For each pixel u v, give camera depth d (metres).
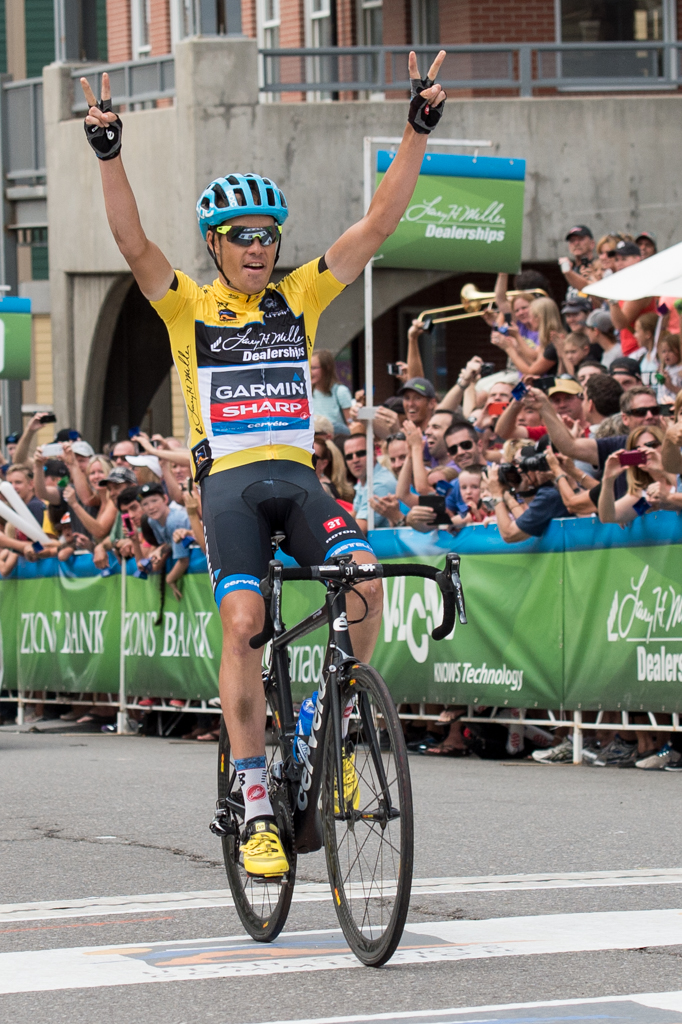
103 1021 9.74
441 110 12.28
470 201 30.94
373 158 42.84
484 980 10.50
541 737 25.80
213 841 17.12
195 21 43.00
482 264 31.14
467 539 25.17
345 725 11.29
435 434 29.42
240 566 11.85
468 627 25.17
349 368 48.91
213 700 29.14
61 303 50.22
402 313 50.91
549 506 23.73
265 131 42.75
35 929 12.64
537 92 45.56
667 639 22.08
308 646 25.97
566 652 23.64
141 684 31.30
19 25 72.88
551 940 11.66
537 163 43.28
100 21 69.19
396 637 26.39
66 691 33.62
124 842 17.19
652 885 13.88
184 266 43.50
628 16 47.06
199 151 42.66
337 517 11.94
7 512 32.38
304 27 51.25
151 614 30.80
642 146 43.38
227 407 12.24
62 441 35.28
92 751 27.86
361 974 10.77
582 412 27.08
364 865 11.06
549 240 43.44
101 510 32.56
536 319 31.50
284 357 12.38
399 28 49.50
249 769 11.77
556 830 17.25
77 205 49.00
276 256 12.43
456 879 14.40
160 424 58.06
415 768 24.06
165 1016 9.81
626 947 11.39
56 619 33.91
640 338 28.98
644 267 25.80
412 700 26.12
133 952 11.70
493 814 18.56
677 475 22.20
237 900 12.59
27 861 16.08
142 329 52.81
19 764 25.38
